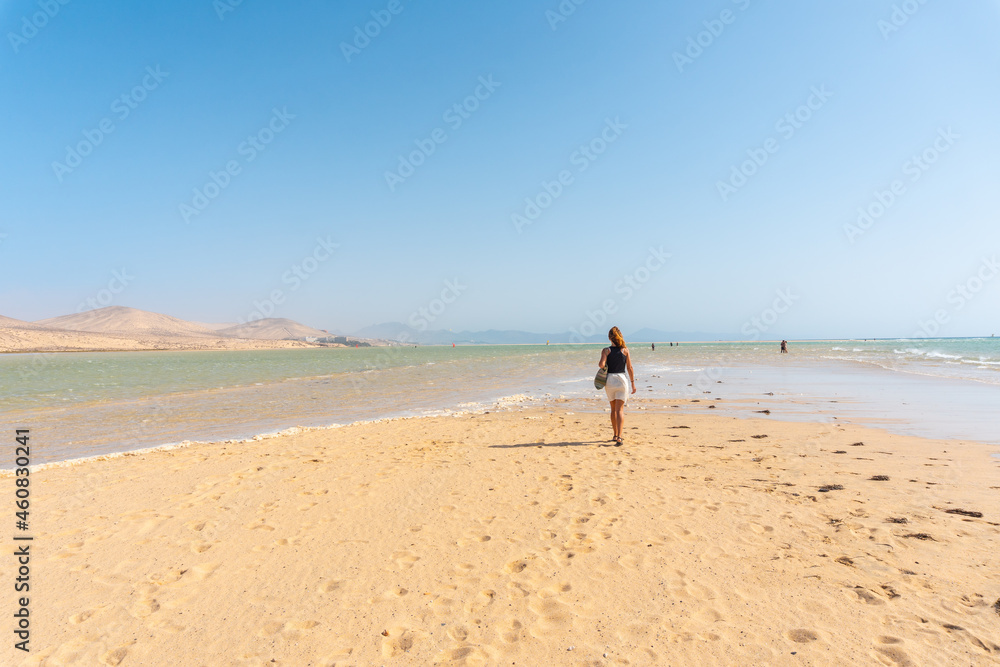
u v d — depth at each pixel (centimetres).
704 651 294
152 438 1078
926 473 663
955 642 295
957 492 576
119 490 642
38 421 1310
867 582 368
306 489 631
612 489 613
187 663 295
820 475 663
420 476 687
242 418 1356
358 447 905
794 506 537
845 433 960
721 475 673
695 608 341
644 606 345
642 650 297
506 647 304
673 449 848
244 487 646
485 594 366
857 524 480
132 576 403
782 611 334
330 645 309
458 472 707
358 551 443
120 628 331
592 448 866
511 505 559
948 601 339
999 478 633
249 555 438
